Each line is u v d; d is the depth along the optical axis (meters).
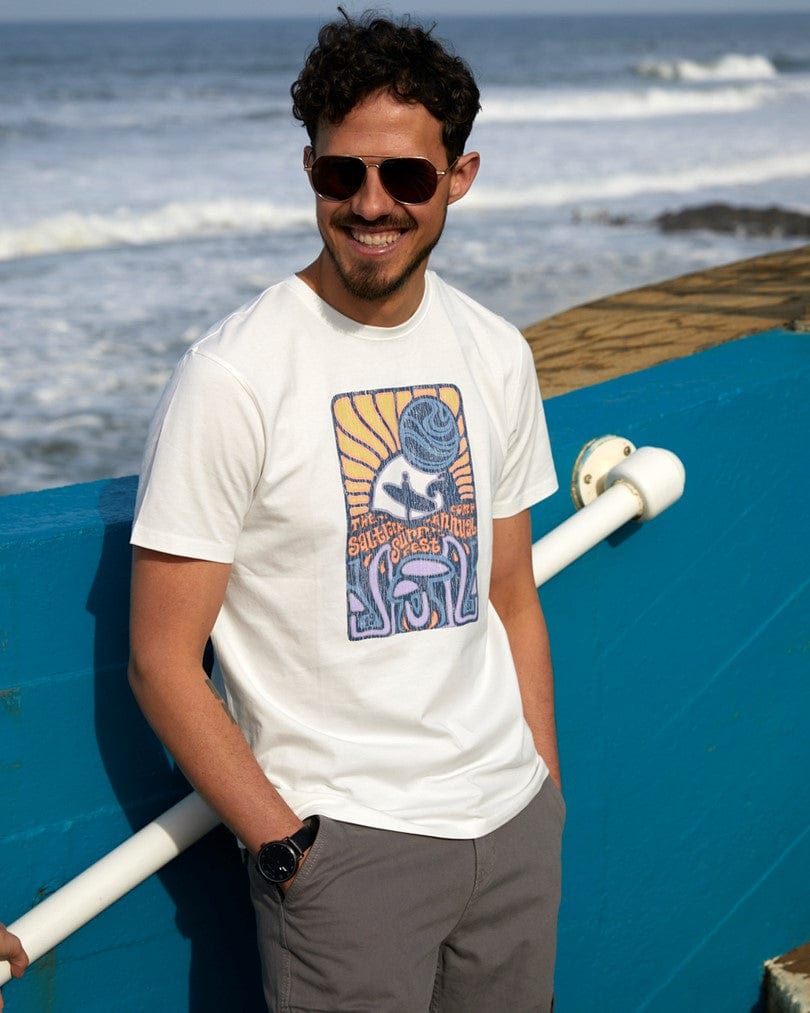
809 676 2.48
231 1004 1.85
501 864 1.59
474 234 20.06
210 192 23.56
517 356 1.69
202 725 1.42
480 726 1.61
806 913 2.61
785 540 2.36
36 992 1.65
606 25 164.00
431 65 1.47
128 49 77.19
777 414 2.28
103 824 1.66
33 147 28.62
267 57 67.94
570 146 32.88
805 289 3.48
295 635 1.50
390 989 1.50
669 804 2.32
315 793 1.50
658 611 2.21
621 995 2.36
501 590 1.80
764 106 45.41
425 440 1.56
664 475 1.96
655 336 3.06
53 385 11.32
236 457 1.41
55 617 1.57
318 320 1.52
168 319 13.98
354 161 1.47
